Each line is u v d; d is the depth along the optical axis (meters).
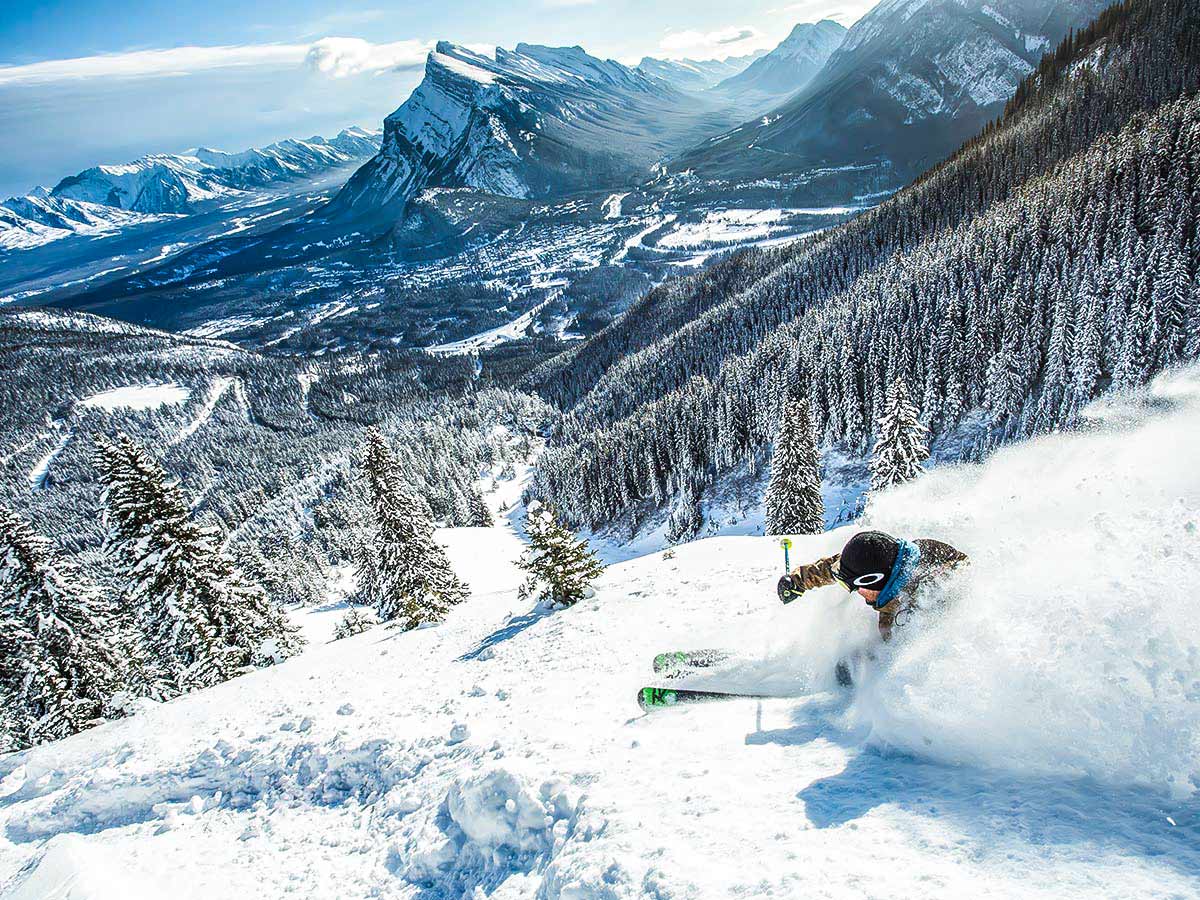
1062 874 1.89
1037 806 2.29
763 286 155.38
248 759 9.09
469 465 158.75
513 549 73.38
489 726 7.16
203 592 23.36
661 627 9.42
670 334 182.38
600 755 4.68
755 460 82.94
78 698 22.11
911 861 2.21
